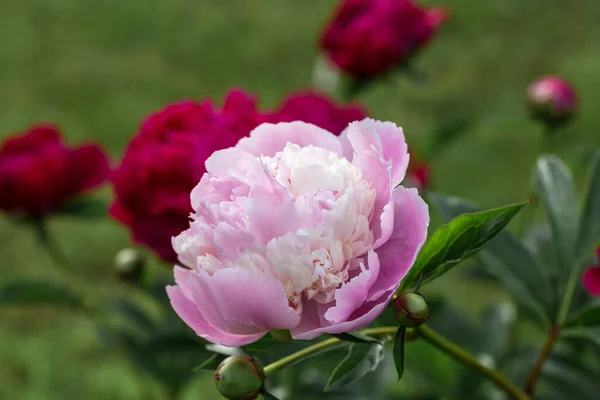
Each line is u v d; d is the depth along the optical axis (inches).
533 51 148.6
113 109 140.5
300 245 33.2
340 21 60.9
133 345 50.7
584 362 50.2
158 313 62.1
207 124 44.3
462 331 51.9
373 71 60.1
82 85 148.0
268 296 32.9
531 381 42.4
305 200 33.5
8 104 143.3
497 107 131.6
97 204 52.1
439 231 35.2
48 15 174.9
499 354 51.1
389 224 33.5
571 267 43.0
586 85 135.6
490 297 90.9
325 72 64.1
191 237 34.3
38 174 50.4
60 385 88.6
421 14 59.9
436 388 47.8
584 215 42.1
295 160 34.4
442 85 138.6
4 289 50.7
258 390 35.7
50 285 51.1
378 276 34.0
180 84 148.4
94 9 175.6
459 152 118.6
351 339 34.5
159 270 51.8
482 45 151.0
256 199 33.4
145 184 44.0
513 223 60.5
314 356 36.9
